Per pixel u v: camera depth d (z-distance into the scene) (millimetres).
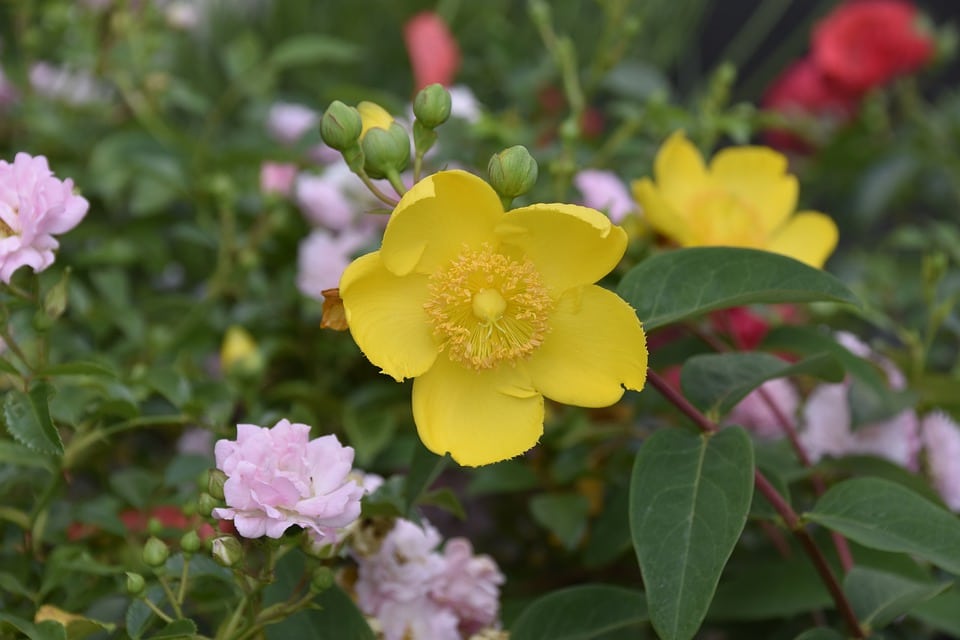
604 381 379
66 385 462
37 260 385
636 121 570
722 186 485
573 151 509
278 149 562
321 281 540
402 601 423
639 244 488
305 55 643
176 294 613
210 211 592
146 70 621
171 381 443
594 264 374
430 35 634
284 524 360
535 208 366
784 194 483
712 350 474
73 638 382
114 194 583
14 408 386
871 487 386
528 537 536
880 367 485
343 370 550
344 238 548
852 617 404
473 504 541
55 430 384
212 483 367
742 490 370
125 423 432
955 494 496
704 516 369
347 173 566
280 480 358
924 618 443
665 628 360
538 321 378
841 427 487
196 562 395
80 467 487
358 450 494
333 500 362
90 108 642
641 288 384
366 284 368
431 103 381
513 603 465
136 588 374
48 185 389
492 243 376
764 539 498
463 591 431
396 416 526
